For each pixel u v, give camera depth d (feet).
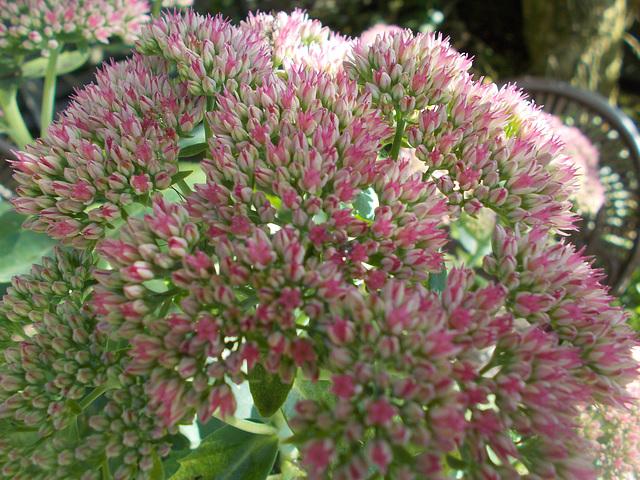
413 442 0.25
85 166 0.36
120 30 0.64
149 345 0.28
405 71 0.41
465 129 0.39
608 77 1.28
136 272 0.30
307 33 0.52
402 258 0.33
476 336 0.28
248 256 0.29
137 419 0.31
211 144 0.35
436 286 0.35
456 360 0.28
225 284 0.29
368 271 0.31
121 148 0.36
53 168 0.37
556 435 0.28
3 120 0.67
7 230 0.54
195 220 0.33
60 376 0.33
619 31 1.28
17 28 0.58
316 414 0.26
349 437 0.25
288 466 0.43
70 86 1.27
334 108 0.37
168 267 0.31
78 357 0.33
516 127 0.44
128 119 0.37
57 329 0.34
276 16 0.53
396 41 0.42
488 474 0.26
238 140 0.36
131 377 0.32
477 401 0.26
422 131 0.40
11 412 0.33
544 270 0.33
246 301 0.30
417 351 0.27
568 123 0.82
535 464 0.28
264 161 0.35
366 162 0.34
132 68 0.43
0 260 0.52
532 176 0.38
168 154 0.37
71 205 0.36
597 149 0.79
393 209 0.33
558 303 0.33
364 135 0.35
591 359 0.32
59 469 0.30
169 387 0.28
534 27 1.35
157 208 0.31
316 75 0.38
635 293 0.89
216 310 0.30
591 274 0.35
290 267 0.28
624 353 0.32
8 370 0.34
